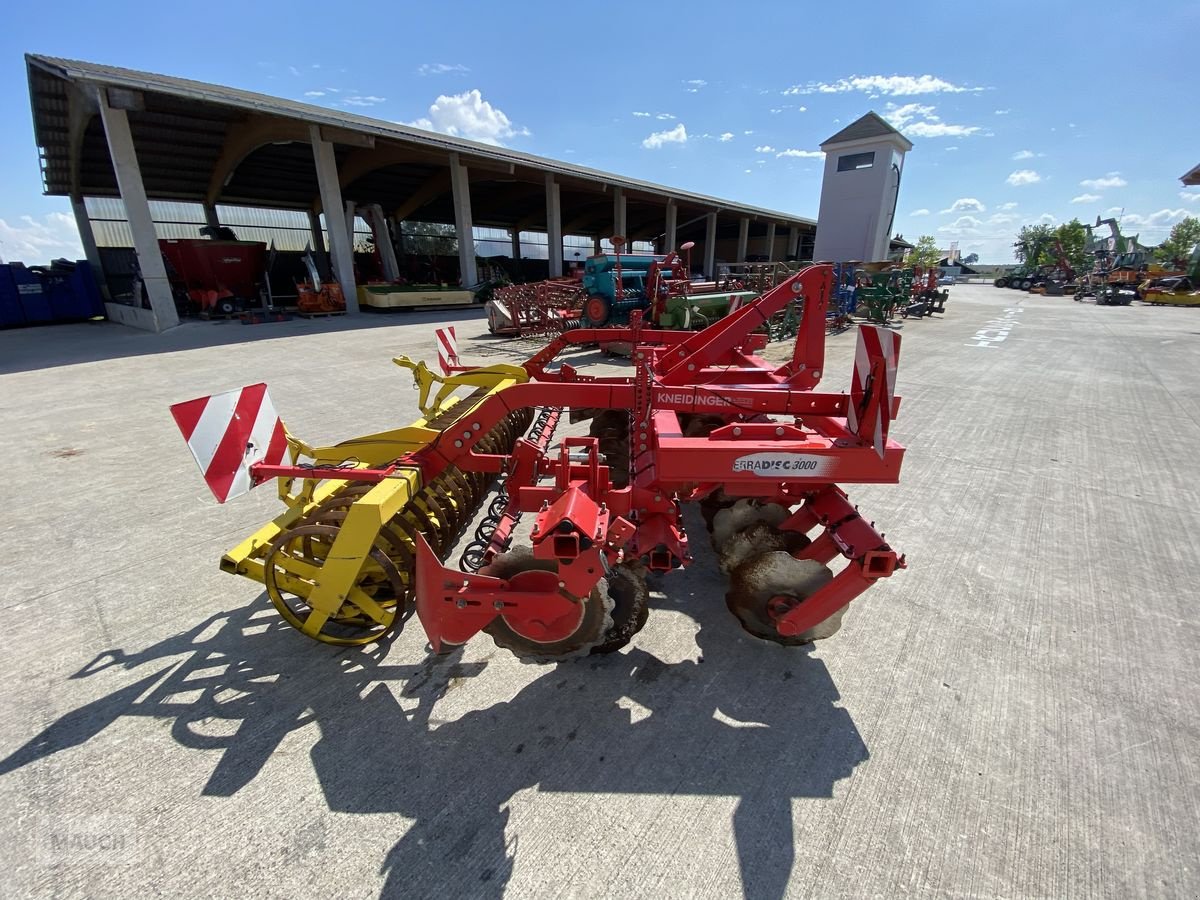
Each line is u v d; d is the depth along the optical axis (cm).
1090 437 604
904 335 1473
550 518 223
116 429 624
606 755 217
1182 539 386
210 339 1323
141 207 1423
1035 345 1286
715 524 348
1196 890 170
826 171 3036
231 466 254
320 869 175
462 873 174
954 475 498
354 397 762
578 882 171
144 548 369
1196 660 269
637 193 2838
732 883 171
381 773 208
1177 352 1184
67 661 265
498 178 2419
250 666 263
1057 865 177
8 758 213
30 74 1433
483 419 309
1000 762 214
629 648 279
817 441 252
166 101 1524
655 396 309
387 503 250
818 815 193
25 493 454
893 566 232
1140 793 201
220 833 186
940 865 177
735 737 226
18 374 934
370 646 276
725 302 1160
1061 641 283
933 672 262
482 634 285
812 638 256
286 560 262
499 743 222
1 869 174
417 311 2027
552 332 1378
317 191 2661
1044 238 5978
